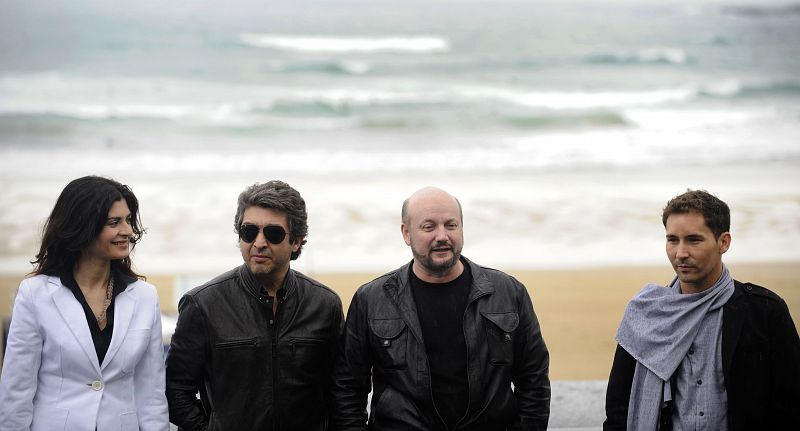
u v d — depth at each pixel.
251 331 3.50
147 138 26.31
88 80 32.66
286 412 3.49
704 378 3.22
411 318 3.51
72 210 3.33
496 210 16.58
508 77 34.12
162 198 17.77
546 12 40.31
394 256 13.23
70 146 25.12
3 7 35.22
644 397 3.30
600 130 27.42
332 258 13.04
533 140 26.17
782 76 33.91
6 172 21.19
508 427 3.52
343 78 33.69
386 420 3.48
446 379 3.45
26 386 3.26
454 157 23.81
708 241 3.23
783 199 16.95
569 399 4.74
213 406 3.50
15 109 28.83
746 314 3.22
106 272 3.49
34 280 3.37
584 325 9.74
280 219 3.46
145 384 3.47
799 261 12.38
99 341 3.37
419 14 39.94
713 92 31.91
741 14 39.28
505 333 3.54
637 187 18.86
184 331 3.53
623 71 34.91
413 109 30.33
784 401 3.21
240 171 21.80
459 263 3.62
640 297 3.43
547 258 13.06
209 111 29.41
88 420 3.27
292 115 29.81
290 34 37.47
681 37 37.84
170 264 12.72
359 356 3.61
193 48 35.72
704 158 22.62
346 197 17.92
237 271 3.64
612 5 40.47
